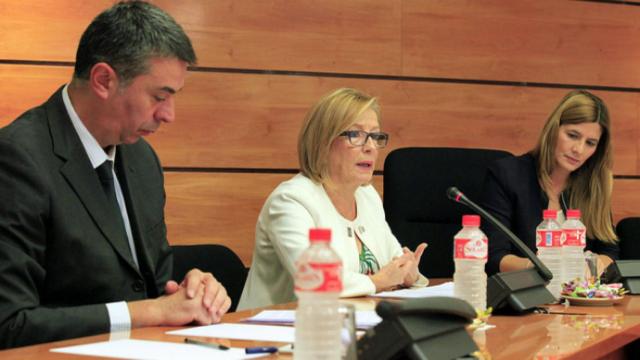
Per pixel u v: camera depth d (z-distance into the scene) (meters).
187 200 5.16
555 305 3.02
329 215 3.36
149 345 2.01
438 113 5.64
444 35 5.66
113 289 2.50
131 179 2.77
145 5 2.49
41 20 4.93
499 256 3.92
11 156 2.38
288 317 2.44
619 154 6.05
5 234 2.29
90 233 2.47
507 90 5.79
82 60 2.50
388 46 5.54
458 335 1.71
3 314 2.19
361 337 1.66
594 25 5.98
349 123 3.38
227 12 5.23
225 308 2.42
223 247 3.43
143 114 2.51
